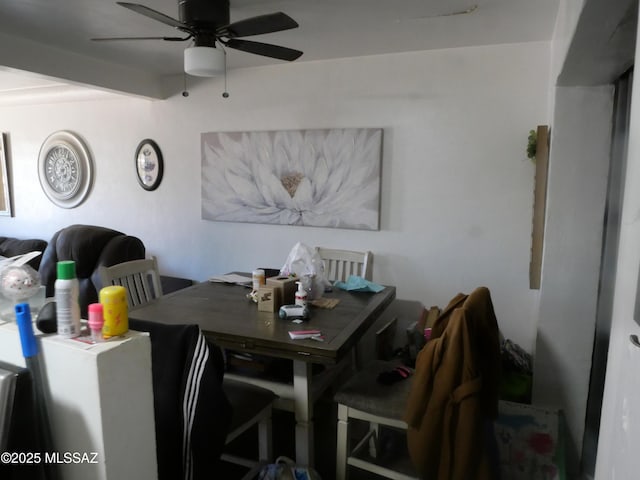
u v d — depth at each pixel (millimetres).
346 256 3156
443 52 2879
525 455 2004
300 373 1936
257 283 2438
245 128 3494
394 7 2191
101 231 3393
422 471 1583
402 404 1850
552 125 2209
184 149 3752
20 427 883
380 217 3156
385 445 2379
